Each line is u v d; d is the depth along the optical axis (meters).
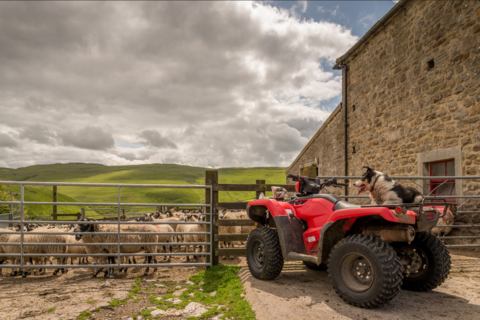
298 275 4.82
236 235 5.81
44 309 3.71
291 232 4.25
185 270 5.86
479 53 6.39
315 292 3.90
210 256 5.69
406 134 8.65
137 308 3.80
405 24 8.76
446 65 7.26
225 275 5.02
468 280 4.43
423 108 8.00
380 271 3.10
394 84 9.23
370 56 10.58
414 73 8.37
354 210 3.40
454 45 7.03
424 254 3.87
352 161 11.66
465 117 6.70
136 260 7.14
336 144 12.87
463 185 6.72
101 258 6.33
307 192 4.57
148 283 4.92
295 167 18.27
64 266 5.04
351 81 11.92
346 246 3.43
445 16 7.30
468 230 6.61
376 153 10.12
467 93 6.66
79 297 4.16
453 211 5.58
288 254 4.12
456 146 6.89
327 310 3.29
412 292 3.90
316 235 3.98
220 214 8.97
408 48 8.62
